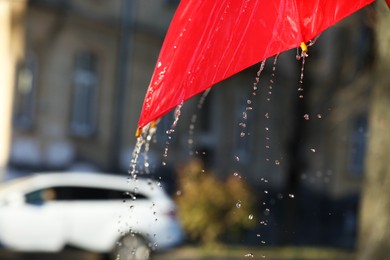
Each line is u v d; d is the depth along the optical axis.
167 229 16.84
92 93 28.55
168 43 2.66
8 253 17.22
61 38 27.33
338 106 22.45
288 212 22.84
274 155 33.62
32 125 26.39
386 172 9.56
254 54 2.45
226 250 19.61
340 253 20.77
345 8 2.42
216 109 32.62
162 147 29.11
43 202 17.00
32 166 26.16
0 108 25.70
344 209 35.62
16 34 26.00
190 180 20.94
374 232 9.65
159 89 2.60
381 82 9.30
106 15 28.83
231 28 2.52
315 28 2.42
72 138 27.64
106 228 16.95
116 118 29.08
